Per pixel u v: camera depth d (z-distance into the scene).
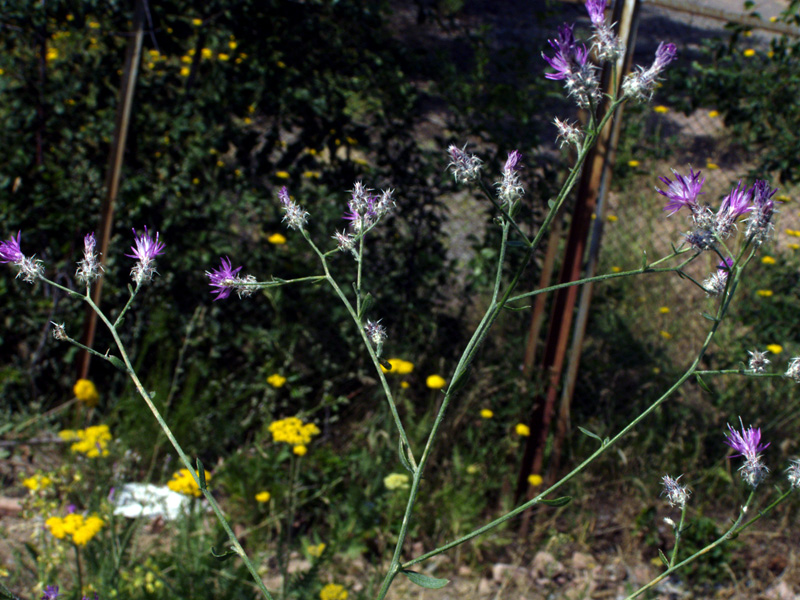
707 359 3.85
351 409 3.65
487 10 3.68
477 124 3.52
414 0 3.40
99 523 2.06
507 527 3.21
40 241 3.56
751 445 1.29
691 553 3.03
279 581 2.70
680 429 3.60
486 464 3.33
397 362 3.26
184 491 2.46
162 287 3.55
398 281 3.65
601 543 3.15
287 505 2.86
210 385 3.49
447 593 2.82
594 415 3.59
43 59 3.39
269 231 3.58
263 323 3.65
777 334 3.79
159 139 3.47
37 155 3.47
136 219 3.48
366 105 3.55
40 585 2.18
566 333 3.15
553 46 1.22
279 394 3.62
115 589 2.09
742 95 3.81
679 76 3.95
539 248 3.51
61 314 3.57
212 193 3.51
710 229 1.27
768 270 4.04
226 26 3.34
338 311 3.62
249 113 3.52
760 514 1.30
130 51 3.24
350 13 3.33
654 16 6.91
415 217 3.62
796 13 3.81
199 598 2.17
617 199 5.32
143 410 3.32
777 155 3.81
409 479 3.08
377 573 2.67
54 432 3.39
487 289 3.61
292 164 3.54
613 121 2.97
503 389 3.48
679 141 5.39
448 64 3.38
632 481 3.38
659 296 4.36
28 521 2.78
